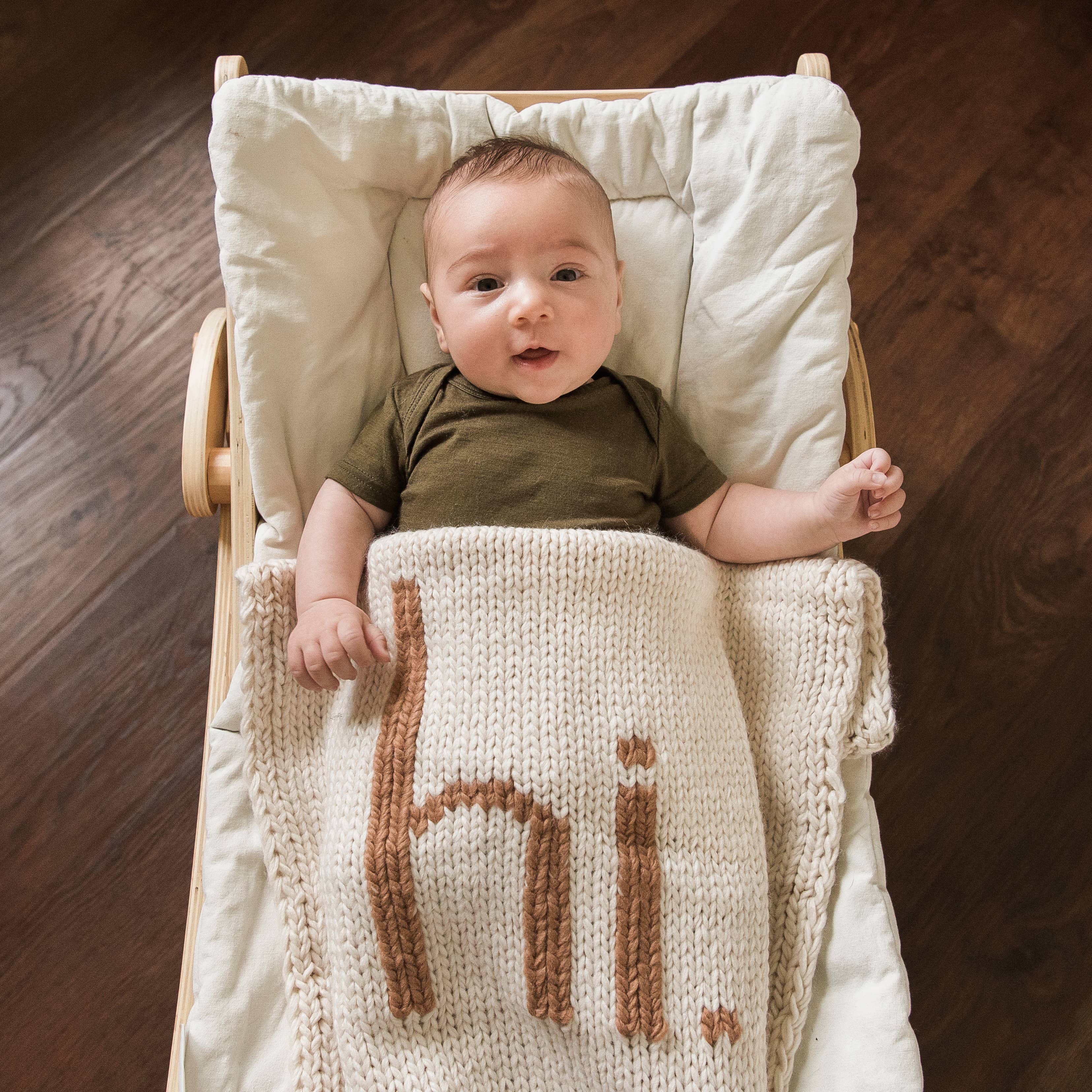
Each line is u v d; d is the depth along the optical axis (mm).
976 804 1321
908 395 1437
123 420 1407
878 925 884
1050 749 1339
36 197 1452
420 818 812
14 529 1373
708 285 1017
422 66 1500
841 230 989
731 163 1014
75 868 1282
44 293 1430
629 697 836
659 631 872
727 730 885
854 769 948
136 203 1454
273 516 983
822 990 883
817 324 995
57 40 1493
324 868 845
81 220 1448
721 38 1516
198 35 1498
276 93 988
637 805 816
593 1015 802
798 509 931
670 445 992
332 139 1001
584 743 821
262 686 912
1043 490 1414
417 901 808
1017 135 1498
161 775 1316
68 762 1313
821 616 922
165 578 1371
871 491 888
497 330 899
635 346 1054
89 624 1354
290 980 858
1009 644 1369
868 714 917
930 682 1358
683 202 1049
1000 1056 1238
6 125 1470
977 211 1480
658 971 804
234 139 972
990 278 1464
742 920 833
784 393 1002
